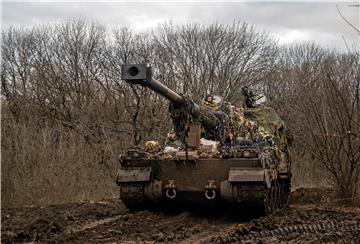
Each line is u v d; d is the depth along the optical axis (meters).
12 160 14.70
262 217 11.70
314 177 20.67
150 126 24.28
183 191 11.88
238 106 15.17
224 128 12.69
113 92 26.33
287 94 26.73
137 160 12.03
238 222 11.66
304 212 12.48
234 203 11.68
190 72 28.45
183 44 28.98
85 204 14.46
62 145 16.88
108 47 31.45
